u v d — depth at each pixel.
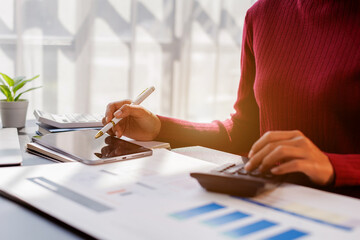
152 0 2.89
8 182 0.56
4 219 0.46
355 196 0.59
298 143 0.59
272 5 1.06
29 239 0.42
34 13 2.45
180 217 0.46
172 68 3.05
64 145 0.76
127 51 2.81
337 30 0.91
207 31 3.16
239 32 3.29
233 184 0.53
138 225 0.43
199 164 0.69
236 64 3.32
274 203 0.51
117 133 0.87
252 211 0.48
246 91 1.10
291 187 0.58
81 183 0.57
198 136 0.96
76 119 1.03
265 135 0.60
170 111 3.10
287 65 0.97
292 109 0.95
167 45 3.00
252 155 0.60
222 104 3.34
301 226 0.44
